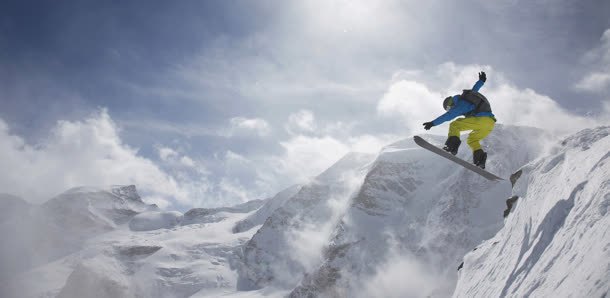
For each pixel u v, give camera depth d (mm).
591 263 5055
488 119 9289
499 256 10805
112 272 168875
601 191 6887
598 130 11625
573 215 7320
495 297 8422
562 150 12367
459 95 9531
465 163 9570
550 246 7344
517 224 11328
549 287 5910
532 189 12078
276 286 160750
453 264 106375
